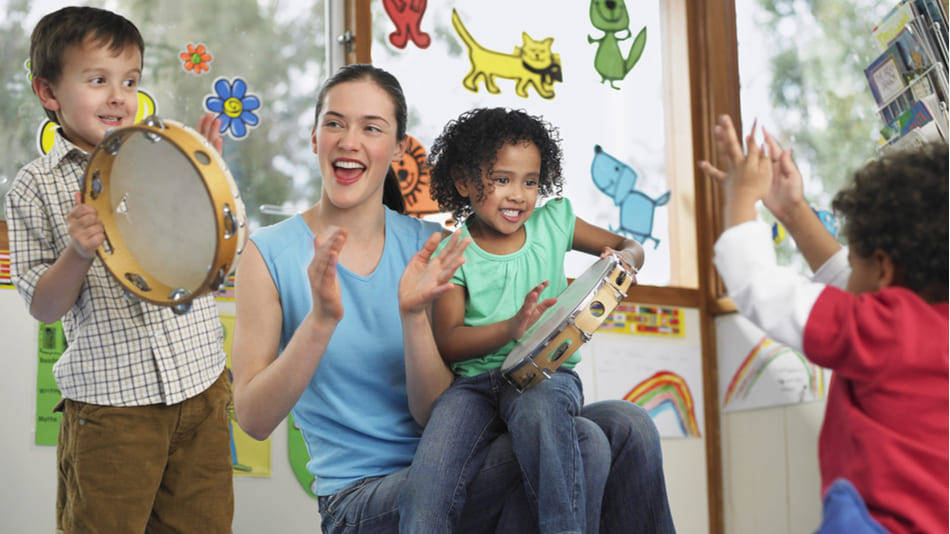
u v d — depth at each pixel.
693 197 3.37
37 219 1.83
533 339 1.60
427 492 1.47
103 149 1.48
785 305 1.23
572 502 1.44
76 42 1.86
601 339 3.11
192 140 1.40
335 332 1.65
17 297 2.39
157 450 1.81
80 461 1.77
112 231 1.52
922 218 1.23
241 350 1.63
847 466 1.20
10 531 2.30
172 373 1.84
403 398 1.68
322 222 1.72
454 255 1.49
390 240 1.74
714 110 3.37
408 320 1.51
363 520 1.56
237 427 2.54
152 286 1.49
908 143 1.98
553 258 1.80
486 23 3.17
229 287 2.58
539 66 3.24
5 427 2.34
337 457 1.66
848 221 1.32
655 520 1.60
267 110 2.83
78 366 1.80
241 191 2.76
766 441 3.11
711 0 3.42
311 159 2.87
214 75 2.76
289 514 2.57
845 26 3.23
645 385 3.16
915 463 1.15
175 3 2.74
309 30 2.91
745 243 1.28
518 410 1.53
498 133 1.76
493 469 1.55
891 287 1.25
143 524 1.77
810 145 3.26
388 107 1.70
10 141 2.51
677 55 3.46
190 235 1.41
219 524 1.88
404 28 3.02
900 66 2.09
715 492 3.23
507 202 1.75
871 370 1.19
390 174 1.90
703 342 3.30
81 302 1.82
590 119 3.30
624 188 3.32
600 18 3.37
